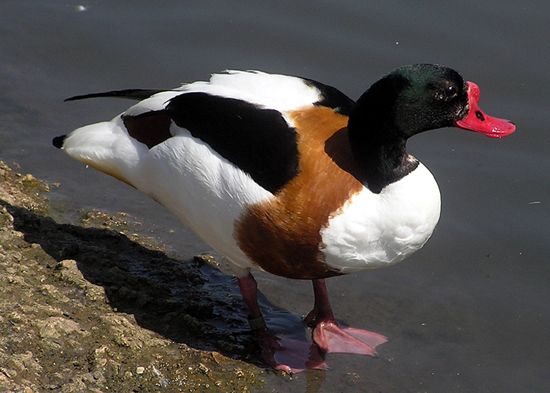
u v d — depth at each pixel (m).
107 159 9.70
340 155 8.81
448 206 12.17
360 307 10.81
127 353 9.11
